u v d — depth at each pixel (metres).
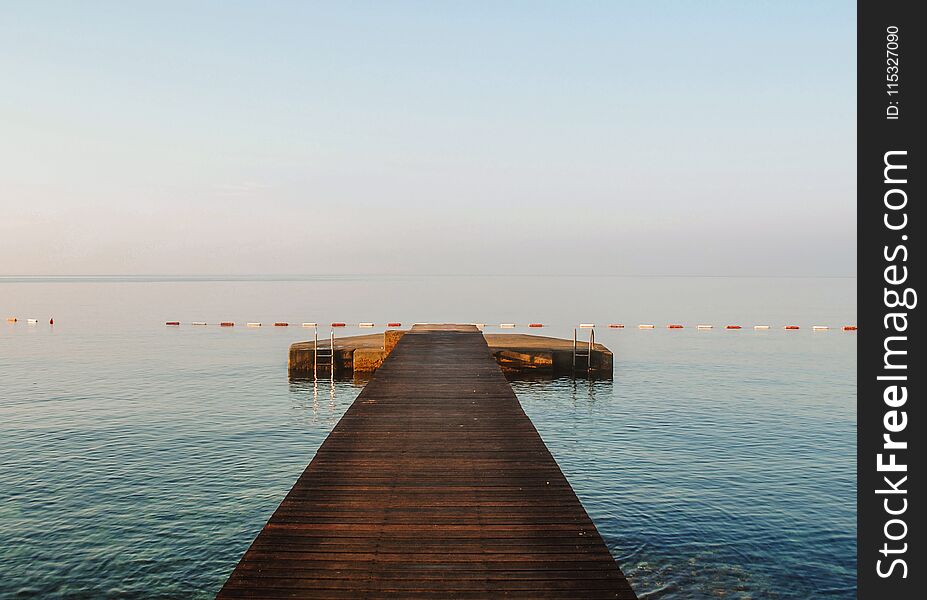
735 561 11.54
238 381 30.91
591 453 18.20
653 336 53.12
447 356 22.97
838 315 80.81
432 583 6.08
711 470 16.50
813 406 24.58
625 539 12.39
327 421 22.33
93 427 21.03
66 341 48.19
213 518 13.45
